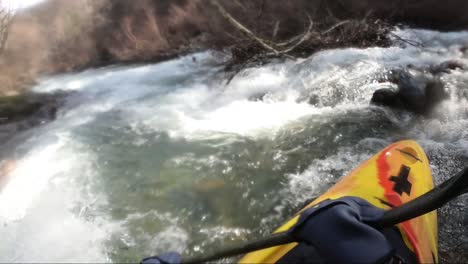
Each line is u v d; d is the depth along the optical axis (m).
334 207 1.76
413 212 1.73
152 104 5.32
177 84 6.09
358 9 7.61
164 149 3.97
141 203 3.16
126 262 2.56
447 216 2.73
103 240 2.74
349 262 1.61
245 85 5.42
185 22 8.22
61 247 2.66
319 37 6.10
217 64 6.67
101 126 4.62
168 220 2.95
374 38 6.19
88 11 8.97
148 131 4.41
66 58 7.85
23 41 7.88
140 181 3.44
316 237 1.69
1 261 2.54
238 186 3.31
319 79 5.12
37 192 3.29
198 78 6.22
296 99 4.86
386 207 2.45
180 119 4.71
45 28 8.46
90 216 3.00
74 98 5.79
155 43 8.02
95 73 7.27
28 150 4.05
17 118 4.99
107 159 3.81
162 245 2.71
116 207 3.11
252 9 7.68
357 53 5.80
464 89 4.40
